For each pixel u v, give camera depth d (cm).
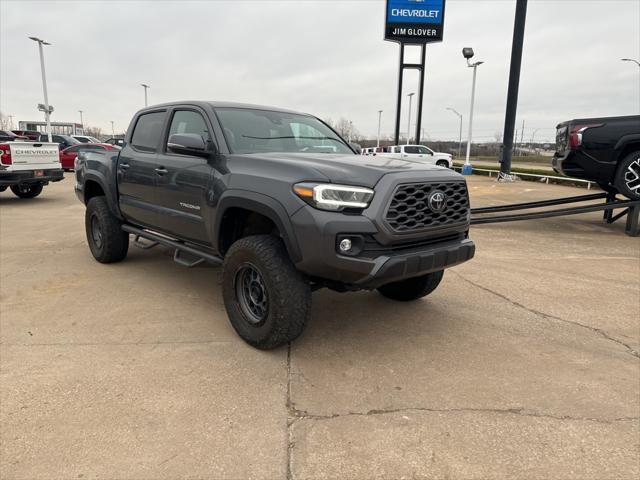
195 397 281
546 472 222
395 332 384
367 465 225
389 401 281
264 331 330
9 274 534
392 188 300
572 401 284
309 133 458
